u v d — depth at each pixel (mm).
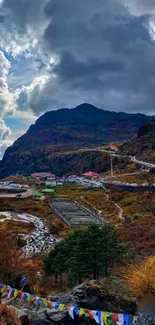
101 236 33219
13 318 16703
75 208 124750
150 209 100812
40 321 18281
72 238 41438
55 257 41594
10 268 31656
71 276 34938
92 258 32781
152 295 13680
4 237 33750
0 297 21312
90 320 18516
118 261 33000
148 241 49375
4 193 174625
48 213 124188
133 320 14180
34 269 37062
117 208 112062
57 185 188250
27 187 191500
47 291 32875
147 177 157500
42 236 88625
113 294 19203
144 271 14336
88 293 19859
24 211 131625
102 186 156125
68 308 16750
